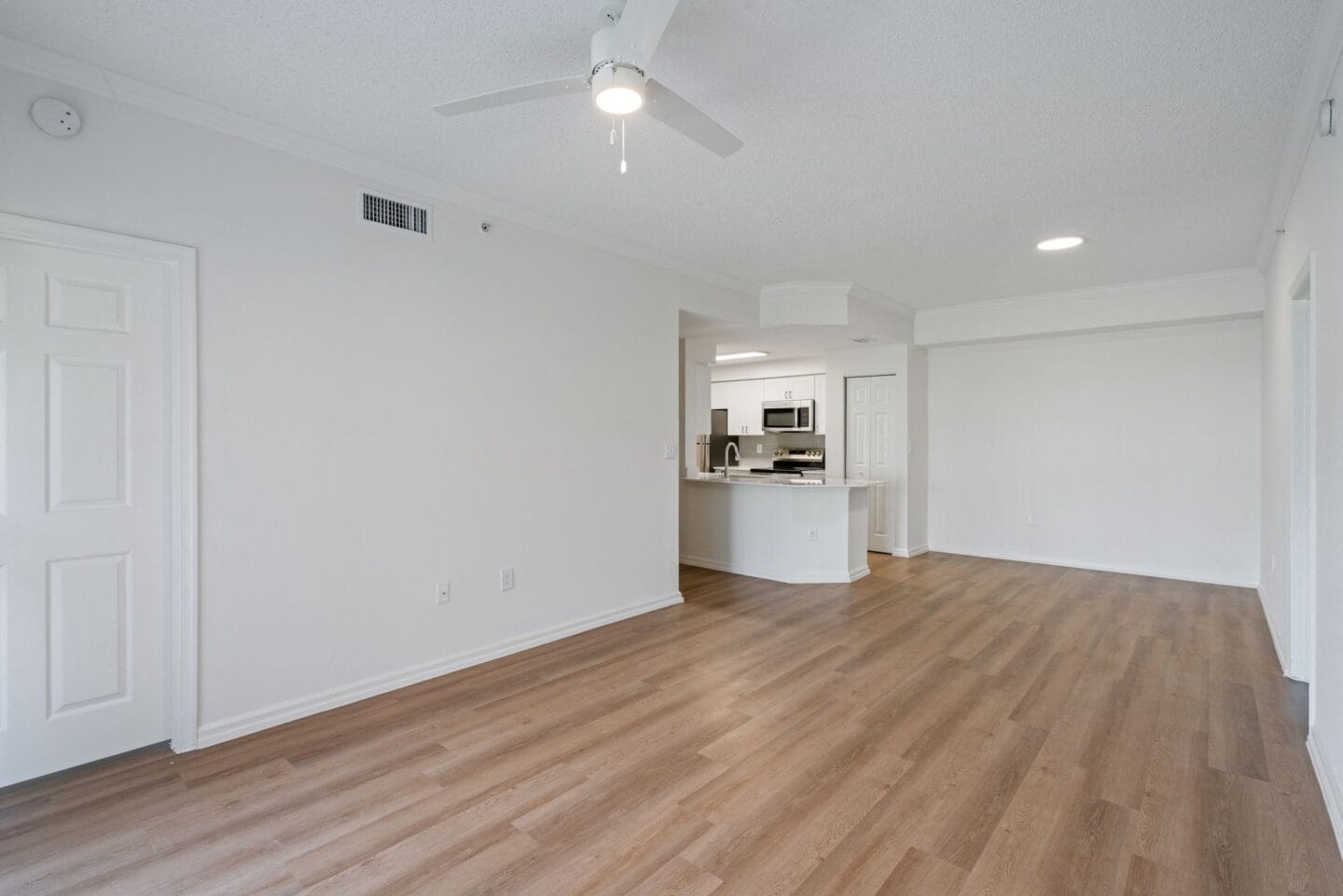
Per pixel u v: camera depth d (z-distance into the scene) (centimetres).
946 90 237
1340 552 207
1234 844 196
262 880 179
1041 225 380
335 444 291
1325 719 227
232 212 260
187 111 246
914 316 645
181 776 233
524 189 334
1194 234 394
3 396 220
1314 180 253
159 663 252
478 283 346
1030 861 189
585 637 396
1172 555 557
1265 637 396
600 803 218
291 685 279
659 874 183
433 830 203
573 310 396
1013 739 263
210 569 256
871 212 361
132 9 194
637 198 345
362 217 299
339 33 206
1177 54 213
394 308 311
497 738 263
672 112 202
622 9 193
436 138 278
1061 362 610
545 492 382
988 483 654
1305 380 327
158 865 185
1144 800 220
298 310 279
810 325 538
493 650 355
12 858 187
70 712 234
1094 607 464
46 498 228
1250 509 525
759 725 276
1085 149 283
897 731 271
